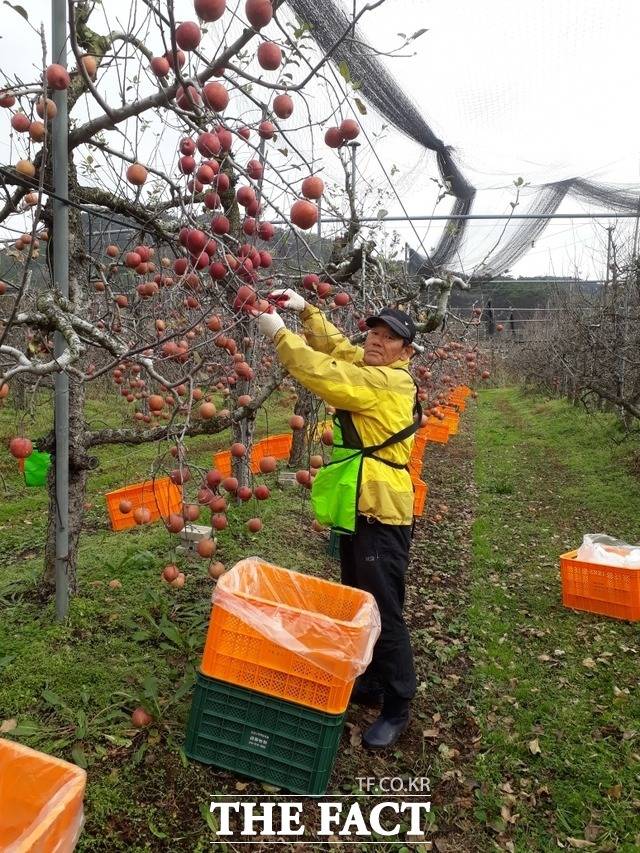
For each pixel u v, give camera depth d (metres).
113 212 3.46
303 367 2.68
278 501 6.32
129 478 7.73
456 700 3.51
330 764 2.58
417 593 4.95
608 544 5.05
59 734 2.71
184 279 2.70
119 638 3.43
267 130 2.48
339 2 3.09
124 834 2.30
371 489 2.80
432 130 6.05
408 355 3.03
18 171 2.61
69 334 2.37
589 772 3.00
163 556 4.59
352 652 2.49
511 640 4.30
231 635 2.60
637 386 9.31
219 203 2.45
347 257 4.19
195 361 3.38
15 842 1.43
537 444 11.98
